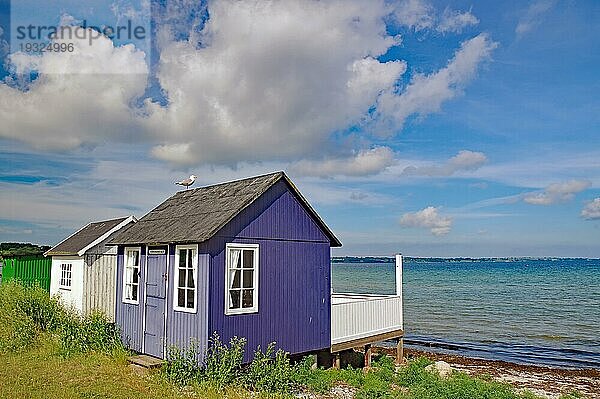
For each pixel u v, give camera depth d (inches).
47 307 711.7
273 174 581.3
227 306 522.0
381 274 5039.4
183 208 624.7
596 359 1051.3
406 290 2834.6
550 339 1314.0
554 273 4724.4
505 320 1669.5
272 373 508.7
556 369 916.6
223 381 481.4
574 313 1836.9
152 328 571.8
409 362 784.9
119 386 471.2
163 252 568.1
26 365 539.8
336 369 639.8
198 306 516.4
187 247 537.6
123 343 612.7
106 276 780.0
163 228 586.9
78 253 799.1
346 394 550.9
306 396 529.0
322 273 632.4
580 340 1300.4
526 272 4970.5
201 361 505.4
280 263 580.4
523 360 1035.9
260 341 549.3
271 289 567.2
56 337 636.1
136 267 611.5
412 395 532.7
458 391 529.7
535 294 2583.7
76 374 509.0
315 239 626.8
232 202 558.3
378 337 722.8
